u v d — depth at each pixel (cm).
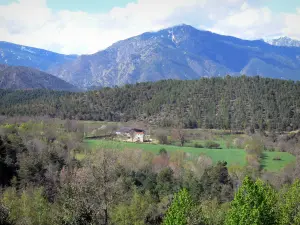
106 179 2586
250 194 2677
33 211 3512
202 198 5644
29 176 5259
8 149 6000
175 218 2720
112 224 3453
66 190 2464
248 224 2559
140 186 6000
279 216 3195
